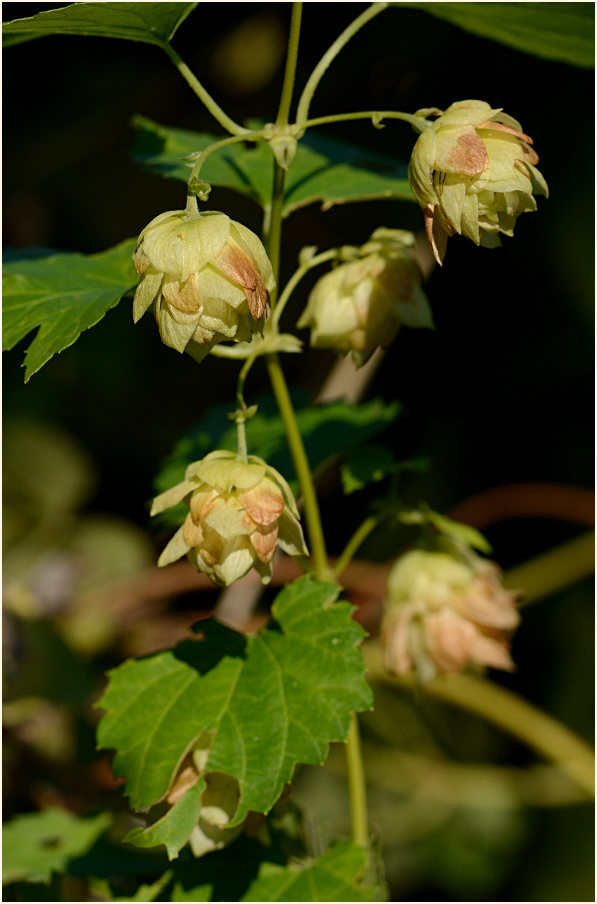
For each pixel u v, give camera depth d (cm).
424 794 103
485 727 106
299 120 65
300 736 64
